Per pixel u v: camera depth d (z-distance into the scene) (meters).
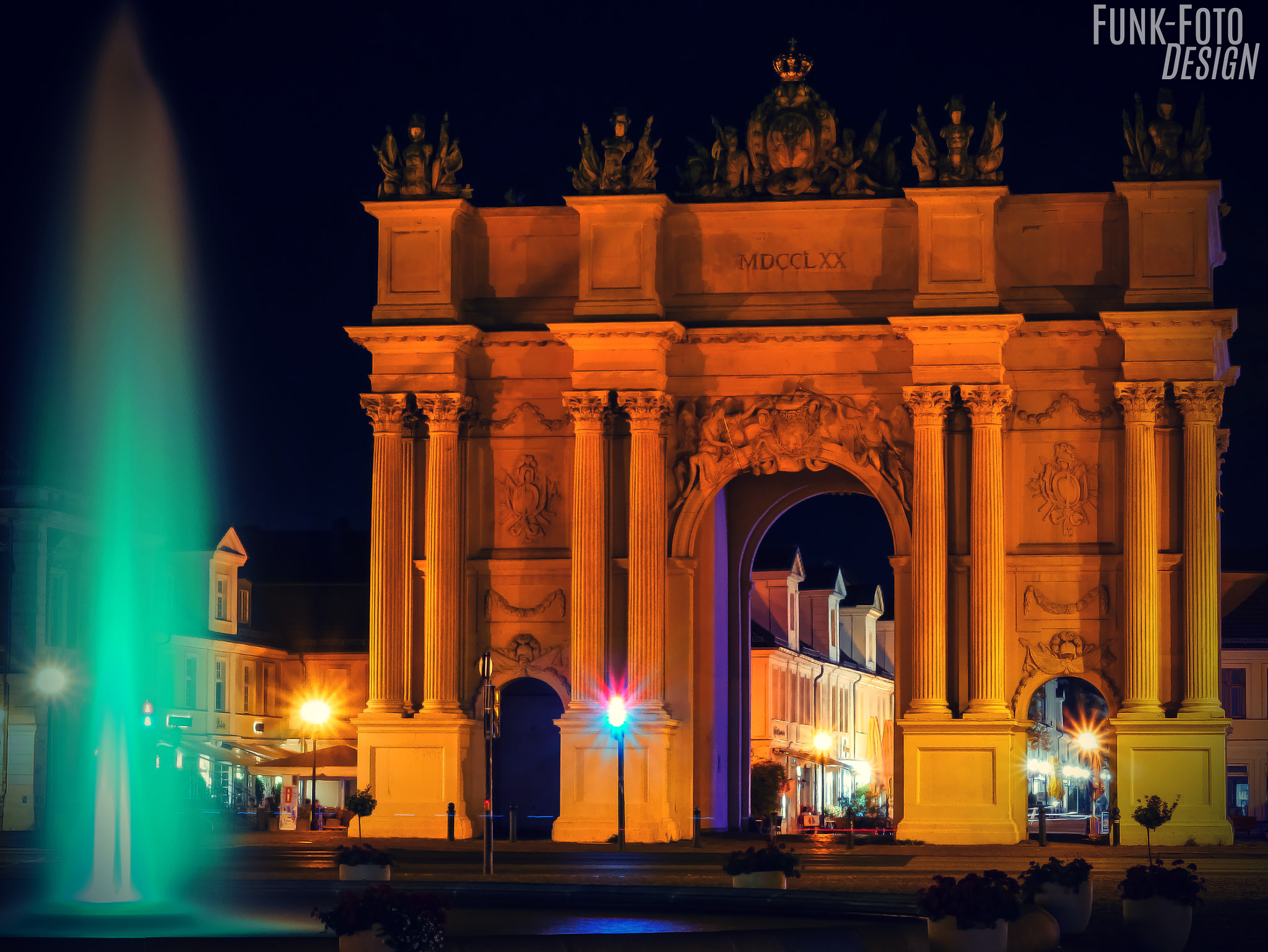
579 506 86.75
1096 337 85.25
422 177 89.00
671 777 87.06
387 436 88.25
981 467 83.69
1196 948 41.47
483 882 49.31
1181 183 83.31
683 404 88.25
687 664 87.81
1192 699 82.69
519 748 92.50
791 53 89.06
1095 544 85.19
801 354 87.38
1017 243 86.25
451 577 88.12
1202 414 83.06
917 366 84.19
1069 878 43.72
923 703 83.56
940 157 85.44
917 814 83.00
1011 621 85.50
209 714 125.88
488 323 90.06
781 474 97.94
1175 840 81.56
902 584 86.19
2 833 102.81
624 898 46.00
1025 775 85.12
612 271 86.56
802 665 151.62
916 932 36.44
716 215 88.00
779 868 50.56
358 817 87.88
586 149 87.94
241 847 80.56
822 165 87.81
